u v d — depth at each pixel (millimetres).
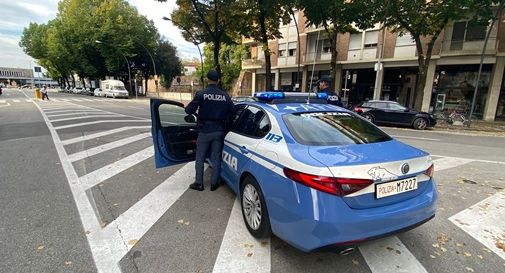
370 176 2377
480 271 2693
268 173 2801
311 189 2340
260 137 3293
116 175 5219
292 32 29078
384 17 15711
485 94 19469
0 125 10984
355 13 16156
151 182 4879
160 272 2594
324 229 2287
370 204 2420
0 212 3686
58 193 4344
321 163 2391
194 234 3236
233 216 3678
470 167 6328
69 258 2771
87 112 16328
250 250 2938
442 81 20875
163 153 4543
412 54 21156
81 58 43219
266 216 2908
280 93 3938
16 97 35594
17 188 4520
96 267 2650
